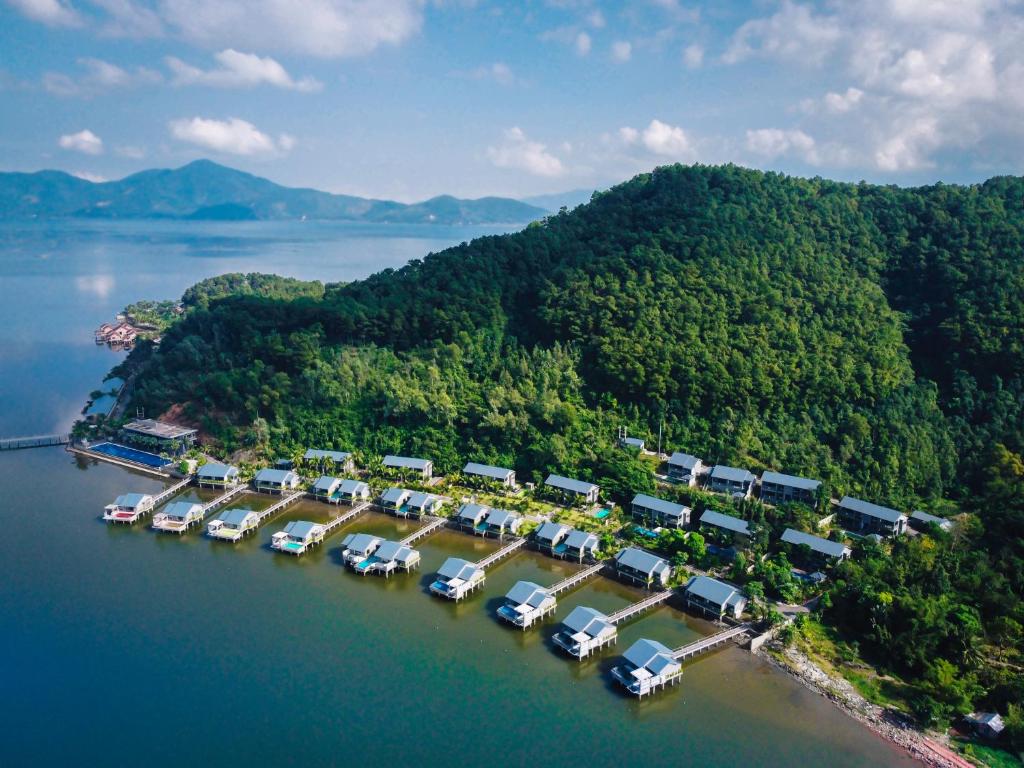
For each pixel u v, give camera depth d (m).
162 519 121.75
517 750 70.94
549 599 94.88
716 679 82.25
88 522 124.38
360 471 142.88
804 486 121.12
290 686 80.12
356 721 74.75
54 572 106.19
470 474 133.62
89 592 100.38
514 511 123.75
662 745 71.88
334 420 153.25
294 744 71.44
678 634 91.19
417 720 75.06
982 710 76.62
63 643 87.75
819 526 112.31
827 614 93.88
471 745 71.56
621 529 116.00
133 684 80.31
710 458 134.62
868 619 88.25
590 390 152.50
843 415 138.62
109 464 152.50
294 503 132.25
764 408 141.75
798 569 104.00
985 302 147.12
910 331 155.00
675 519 114.38
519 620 91.62
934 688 76.88
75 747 71.00
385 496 126.81
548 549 112.00
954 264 159.12
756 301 157.25
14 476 145.12
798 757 70.25
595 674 83.38
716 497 120.00
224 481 138.12
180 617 94.12
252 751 70.50
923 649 81.56
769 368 142.25
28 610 95.25
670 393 145.62
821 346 146.25
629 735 73.25
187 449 154.00
